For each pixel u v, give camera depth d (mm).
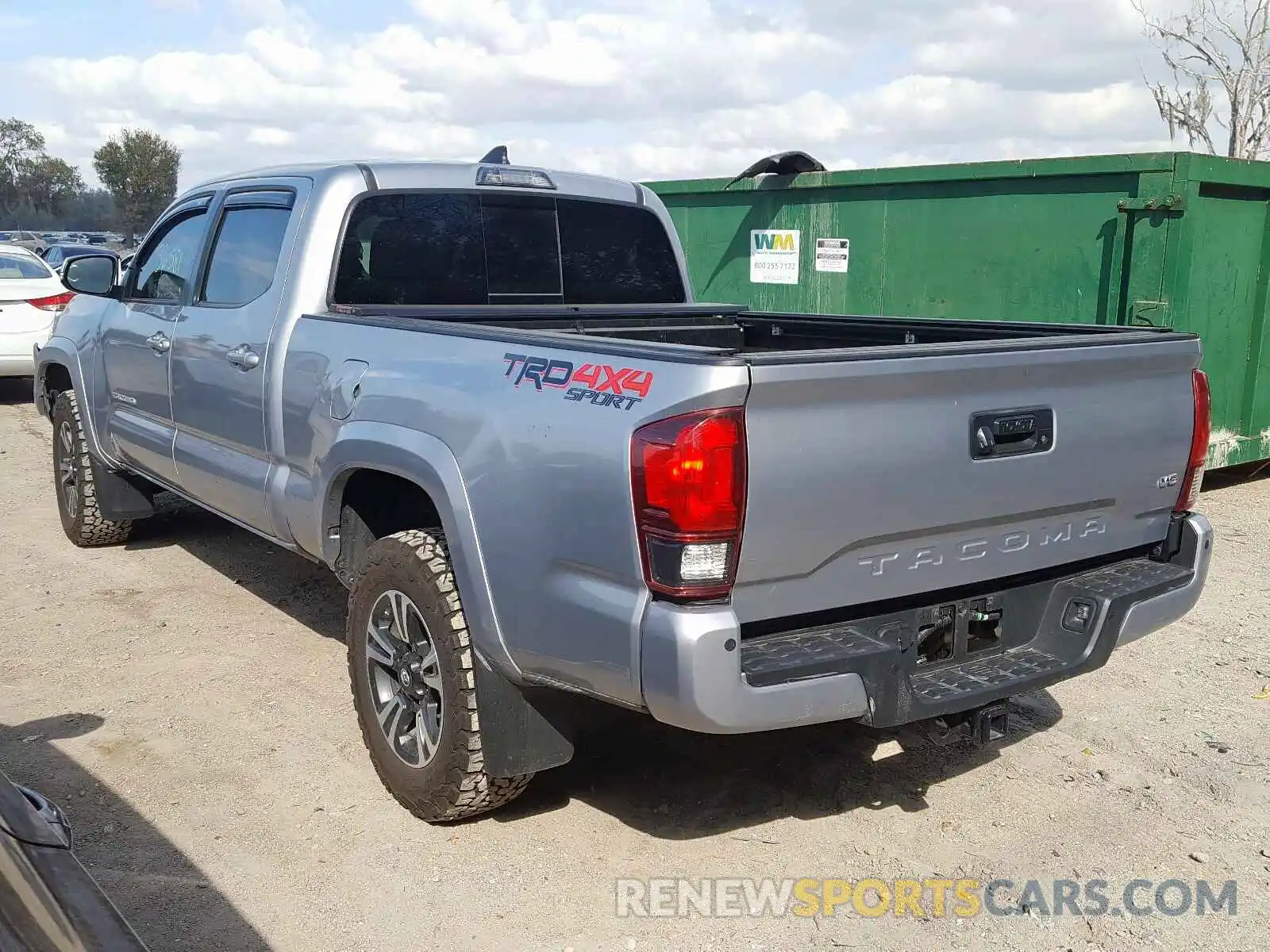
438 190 4566
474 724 3311
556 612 2963
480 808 3490
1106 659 3354
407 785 3561
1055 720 4434
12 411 12492
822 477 2768
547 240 4949
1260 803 3775
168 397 5211
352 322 3943
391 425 3555
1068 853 3467
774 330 5152
